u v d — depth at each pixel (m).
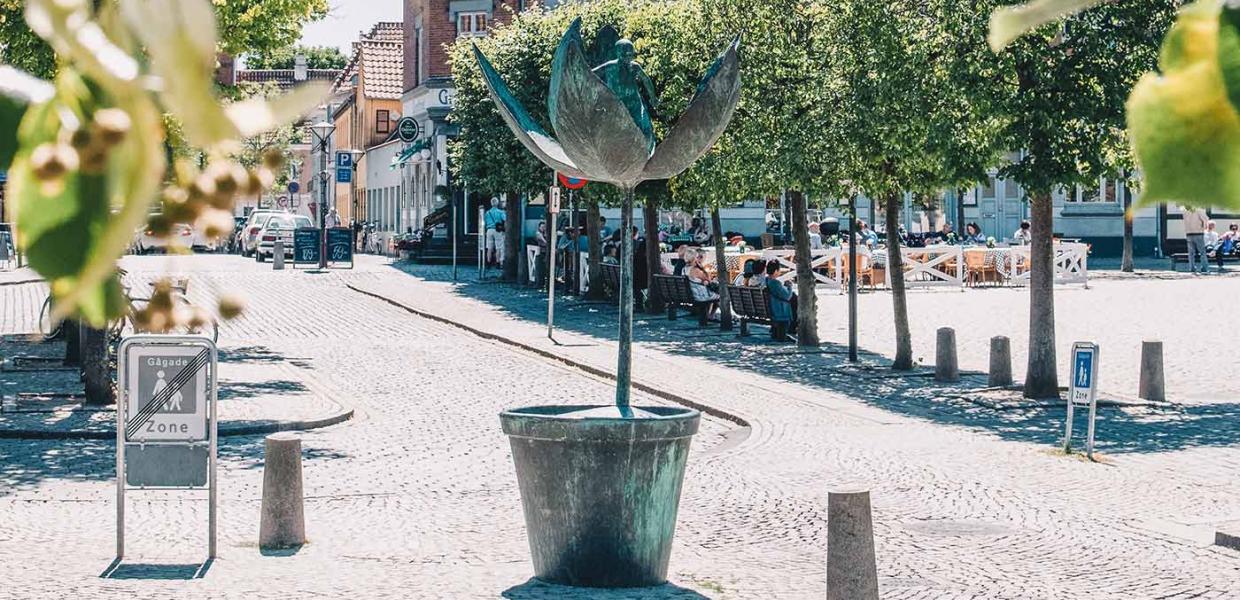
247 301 1.03
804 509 12.05
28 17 0.84
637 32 32.94
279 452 10.57
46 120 0.84
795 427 16.83
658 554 9.41
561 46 8.70
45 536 10.79
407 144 65.06
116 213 0.84
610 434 9.13
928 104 18.05
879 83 18.61
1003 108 16.97
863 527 8.23
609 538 9.26
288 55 23.12
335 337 28.89
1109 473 13.68
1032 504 12.20
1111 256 58.16
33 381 20.39
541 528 9.39
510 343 27.83
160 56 0.83
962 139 17.66
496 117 39.50
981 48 17.16
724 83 8.88
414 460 14.74
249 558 10.15
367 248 75.00
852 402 19.17
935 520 11.60
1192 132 0.86
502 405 19.31
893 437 16.00
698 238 49.56
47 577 9.46
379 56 80.81
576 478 9.23
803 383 21.36
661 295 33.50
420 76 62.19
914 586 9.48
